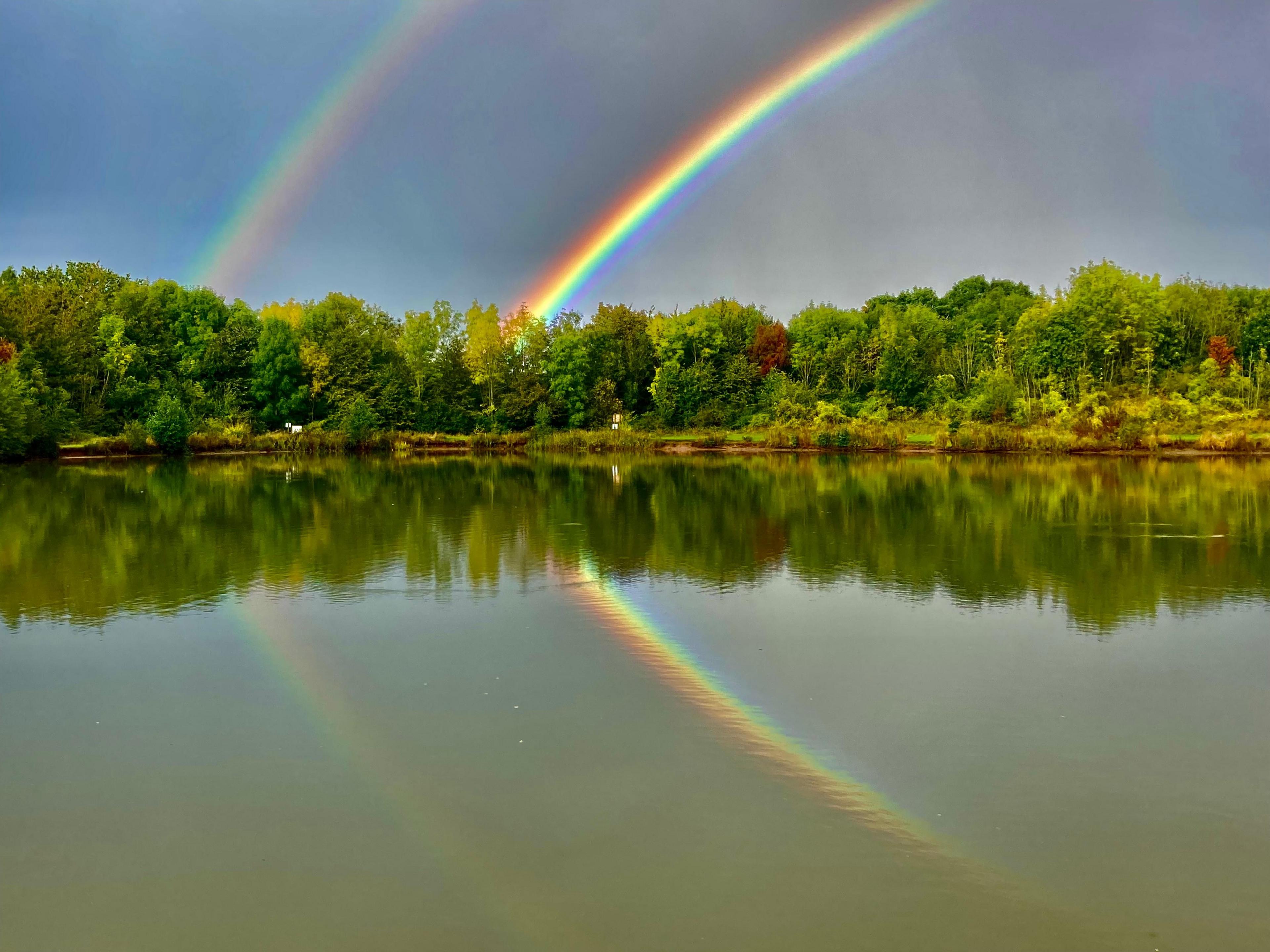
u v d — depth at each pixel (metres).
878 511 24.50
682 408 71.62
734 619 12.62
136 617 12.76
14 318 53.72
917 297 99.50
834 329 78.75
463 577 15.60
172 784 7.39
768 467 44.16
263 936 5.33
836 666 10.42
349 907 5.62
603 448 63.44
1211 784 7.28
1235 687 9.60
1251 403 55.34
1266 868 6.01
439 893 5.76
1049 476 35.94
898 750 7.96
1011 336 70.69
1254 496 27.33
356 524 22.34
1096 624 12.21
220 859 6.21
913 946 5.18
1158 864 6.07
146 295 65.50
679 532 20.80
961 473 37.91
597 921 5.43
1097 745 8.08
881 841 6.38
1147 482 32.66
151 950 5.22
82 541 19.39
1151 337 63.31
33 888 5.89
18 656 10.88
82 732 8.53
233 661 10.66
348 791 7.22
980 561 16.92
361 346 69.31
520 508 25.98
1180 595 13.95
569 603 13.59
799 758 7.81
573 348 71.88
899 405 67.06
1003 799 7.02
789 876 5.92
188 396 62.00
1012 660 10.64
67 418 53.62
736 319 81.50
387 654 10.95
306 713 8.97
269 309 86.31
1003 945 5.19
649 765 7.68
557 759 7.80
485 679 9.97
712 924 5.39
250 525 22.05
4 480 35.75
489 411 70.50
